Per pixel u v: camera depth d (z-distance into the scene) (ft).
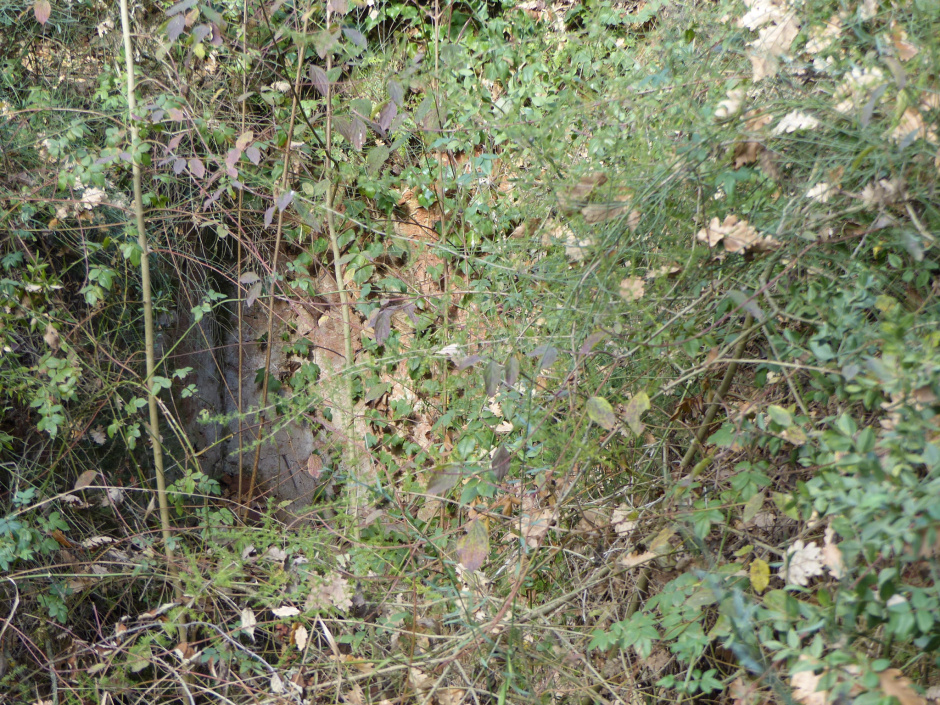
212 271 10.27
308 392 9.51
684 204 5.71
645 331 5.77
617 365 5.81
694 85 6.01
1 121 8.07
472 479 5.68
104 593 8.23
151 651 7.38
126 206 8.61
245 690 7.06
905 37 5.05
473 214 9.20
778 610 4.35
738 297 5.02
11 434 8.13
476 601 6.31
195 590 7.48
